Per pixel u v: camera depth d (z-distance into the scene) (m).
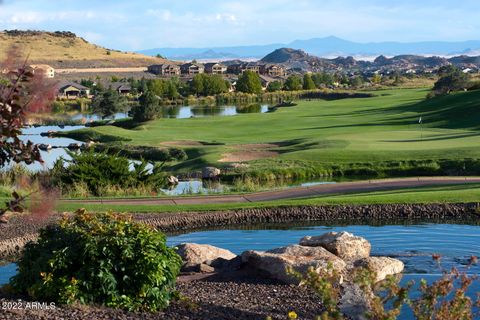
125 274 9.32
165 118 80.38
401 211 21.23
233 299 10.98
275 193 25.89
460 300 6.81
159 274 9.37
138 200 23.61
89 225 9.88
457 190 24.36
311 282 7.49
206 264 13.80
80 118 88.25
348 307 9.58
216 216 20.77
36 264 9.45
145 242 9.50
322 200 22.47
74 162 27.09
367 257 13.73
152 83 125.06
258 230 19.94
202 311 9.73
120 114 103.50
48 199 6.54
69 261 9.31
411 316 9.75
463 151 36.75
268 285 12.12
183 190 28.17
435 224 20.02
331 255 13.41
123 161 26.80
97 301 9.23
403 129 54.88
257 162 37.09
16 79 5.67
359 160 36.56
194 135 56.53
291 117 70.88
